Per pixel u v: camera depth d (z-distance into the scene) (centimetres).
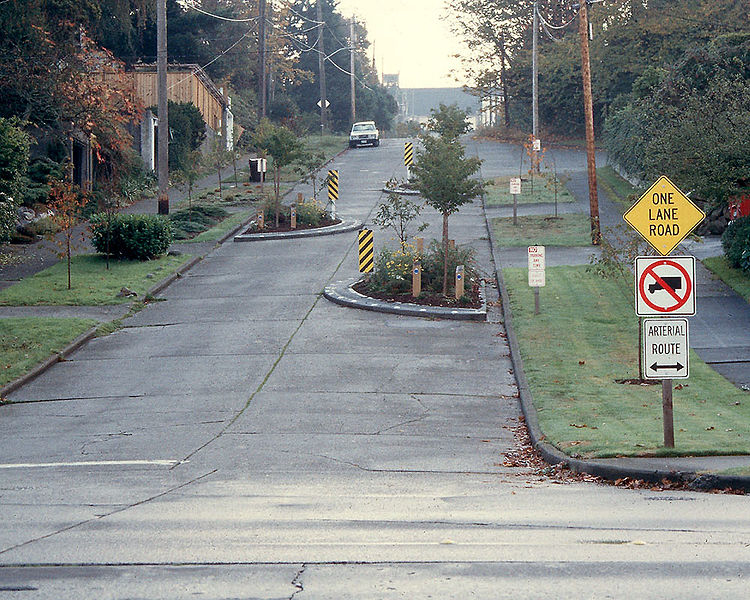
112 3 4050
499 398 1727
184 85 5847
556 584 677
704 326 2177
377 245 3488
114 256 3206
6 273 2973
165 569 730
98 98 3744
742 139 2431
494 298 2659
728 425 1398
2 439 1509
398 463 1270
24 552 791
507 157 6425
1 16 3422
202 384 1862
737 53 3656
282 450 1361
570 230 3616
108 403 1748
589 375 1811
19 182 3116
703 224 3316
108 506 999
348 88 10375
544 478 1172
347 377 1888
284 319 2448
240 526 880
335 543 807
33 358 2058
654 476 1121
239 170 5944
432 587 673
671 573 702
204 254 3397
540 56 7088
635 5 6250
